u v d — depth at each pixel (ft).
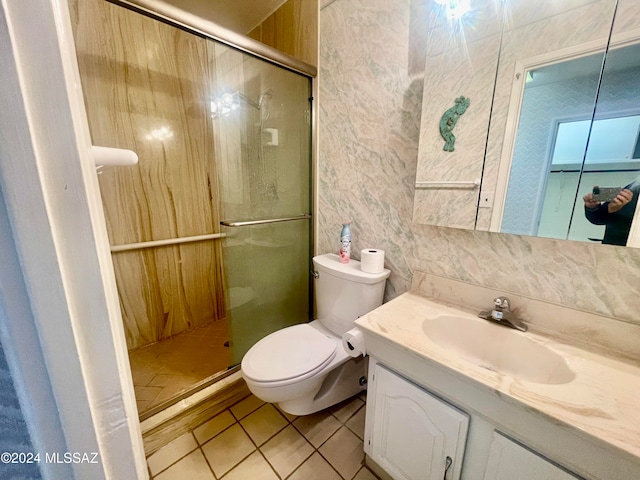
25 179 0.78
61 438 0.93
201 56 6.02
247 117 4.80
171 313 6.52
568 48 2.63
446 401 2.70
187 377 5.16
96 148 1.48
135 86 5.29
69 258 0.87
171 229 6.25
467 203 3.45
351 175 4.91
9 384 0.87
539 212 2.97
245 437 4.25
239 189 4.96
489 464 2.47
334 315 4.68
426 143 3.70
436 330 3.37
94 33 4.70
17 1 0.71
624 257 2.60
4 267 0.80
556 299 3.01
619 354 2.64
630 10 2.32
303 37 5.20
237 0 5.29
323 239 5.75
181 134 6.07
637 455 1.63
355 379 4.84
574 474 2.01
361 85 4.46
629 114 2.40
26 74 0.74
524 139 2.97
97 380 0.97
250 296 5.43
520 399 2.05
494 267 3.40
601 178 2.59
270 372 3.68
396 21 3.87
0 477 0.93
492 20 3.01
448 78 3.40
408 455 3.09
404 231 4.25
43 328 0.85
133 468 1.11
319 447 4.08
